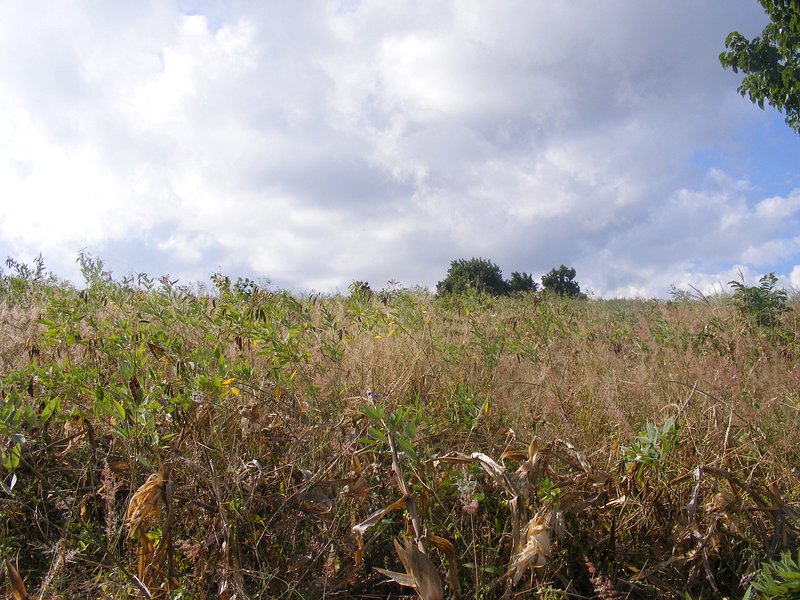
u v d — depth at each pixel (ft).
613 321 25.23
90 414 10.96
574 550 9.49
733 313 23.08
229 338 15.11
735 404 12.94
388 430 9.29
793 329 21.58
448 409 12.90
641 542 9.76
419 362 15.58
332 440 10.85
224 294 18.51
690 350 18.01
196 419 10.52
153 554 8.33
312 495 9.45
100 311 17.43
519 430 12.05
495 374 15.12
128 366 11.26
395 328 18.71
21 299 20.97
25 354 14.55
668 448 9.82
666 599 8.95
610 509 10.14
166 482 8.57
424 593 7.60
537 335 20.74
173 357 13.34
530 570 8.88
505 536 9.31
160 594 8.21
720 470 9.29
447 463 10.00
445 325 19.97
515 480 9.16
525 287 60.03
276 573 8.57
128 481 9.82
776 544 9.01
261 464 10.39
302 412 11.89
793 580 6.85
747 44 36.60
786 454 11.99
